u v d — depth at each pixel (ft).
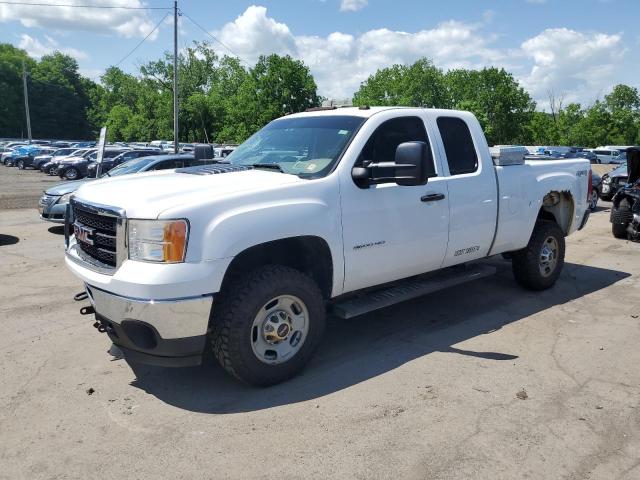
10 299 21.11
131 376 14.25
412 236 15.88
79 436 11.41
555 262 21.98
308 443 11.09
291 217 13.14
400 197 15.48
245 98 171.63
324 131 15.78
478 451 10.80
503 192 18.74
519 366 14.80
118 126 282.15
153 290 11.60
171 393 13.32
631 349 16.02
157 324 11.78
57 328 17.84
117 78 331.77
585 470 10.22
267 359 13.39
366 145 15.17
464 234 17.53
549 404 12.68
